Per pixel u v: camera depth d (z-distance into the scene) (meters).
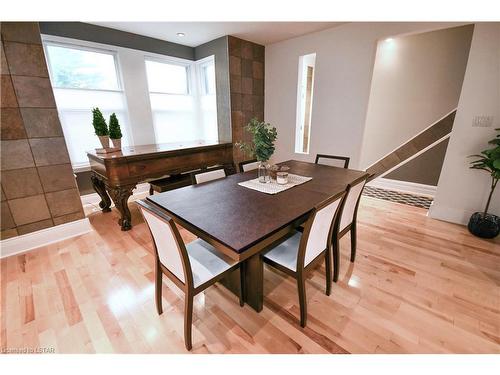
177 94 4.21
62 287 1.82
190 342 1.32
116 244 2.41
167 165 2.88
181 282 1.29
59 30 2.83
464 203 2.66
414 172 3.84
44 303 1.66
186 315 1.28
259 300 1.55
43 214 2.37
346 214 1.74
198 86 4.43
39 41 2.12
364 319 1.51
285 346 1.35
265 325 1.48
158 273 1.49
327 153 3.66
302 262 1.35
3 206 2.16
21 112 2.13
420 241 2.37
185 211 1.47
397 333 1.41
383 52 3.63
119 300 1.69
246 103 4.03
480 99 2.35
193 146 3.20
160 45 3.74
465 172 2.58
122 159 2.46
